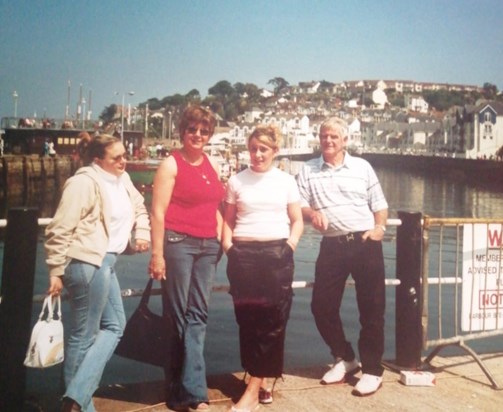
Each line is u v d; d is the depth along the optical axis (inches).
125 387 171.5
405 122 7465.6
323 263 177.9
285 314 156.9
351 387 177.5
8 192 1411.2
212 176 156.7
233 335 388.5
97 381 139.9
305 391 173.6
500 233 198.5
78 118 2650.1
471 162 3459.6
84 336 139.1
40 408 151.9
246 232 155.9
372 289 173.9
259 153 156.3
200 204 153.9
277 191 157.5
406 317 191.2
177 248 151.9
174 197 152.6
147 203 1376.7
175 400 156.3
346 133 175.9
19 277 141.0
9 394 140.3
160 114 6028.5
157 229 149.3
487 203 2282.2
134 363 315.3
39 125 2245.3
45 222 147.1
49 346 134.2
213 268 158.4
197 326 156.5
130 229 147.9
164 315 155.6
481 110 4485.7
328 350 356.8
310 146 7076.8
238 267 154.9
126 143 2429.9
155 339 155.8
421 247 190.7
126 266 722.8
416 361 190.7
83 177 137.8
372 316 174.1
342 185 173.6
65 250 134.0
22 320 141.4
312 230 1224.2
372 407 162.9
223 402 161.9
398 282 191.9
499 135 4498.0
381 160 5324.8
